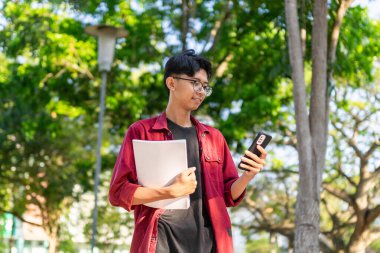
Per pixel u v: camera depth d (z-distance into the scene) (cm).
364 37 1489
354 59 1452
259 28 1527
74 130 2036
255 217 2220
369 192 2108
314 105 1045
